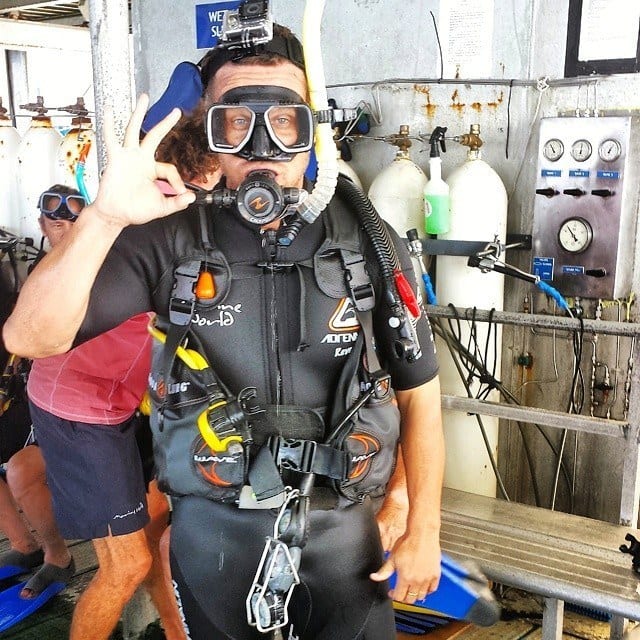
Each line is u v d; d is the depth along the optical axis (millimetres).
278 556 1201
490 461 2662
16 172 3326
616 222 2426
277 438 1223
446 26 2686
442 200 2506
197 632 1335
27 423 3260
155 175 1058
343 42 2934
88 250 1054
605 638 2346
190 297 1205
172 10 3361
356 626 1334
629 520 2234
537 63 2549
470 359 2547
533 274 2598
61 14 4535
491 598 1929
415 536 1345
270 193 1123
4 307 3156
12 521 2543
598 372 2561
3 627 2312
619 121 2363
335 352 1261
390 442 1310
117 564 1821
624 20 2363
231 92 1180
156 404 1266
